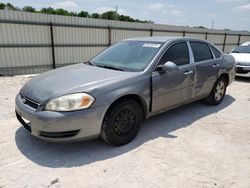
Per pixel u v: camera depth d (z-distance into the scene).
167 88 3.70
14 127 3.78
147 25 14.04
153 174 2.61
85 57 11.82
